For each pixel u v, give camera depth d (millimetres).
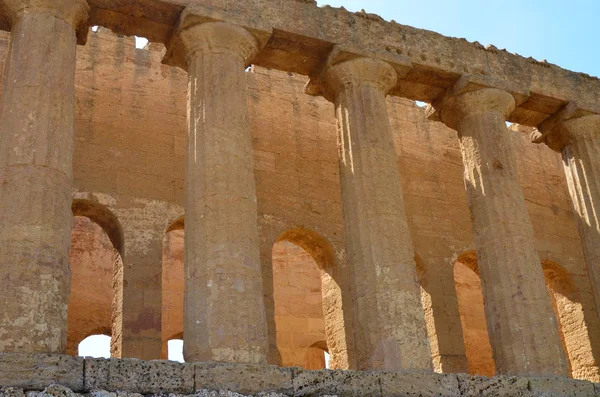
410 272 16562
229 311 14281
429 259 23891
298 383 13688
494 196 18922
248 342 14172
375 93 18500
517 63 21047
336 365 21609
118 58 22375
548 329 17531
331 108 25016
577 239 26984
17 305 12758
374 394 14305
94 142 20812
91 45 22172
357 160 17594
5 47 21500
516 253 18219
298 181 23031
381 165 17531
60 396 11578
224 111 16344
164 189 21078
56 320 13047
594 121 21484
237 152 16016
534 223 26516
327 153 24094
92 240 26625
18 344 12492
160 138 21766
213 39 17141
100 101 21484
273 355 20281
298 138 23797
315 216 22781
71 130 15023
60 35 15695
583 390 16625
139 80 22328
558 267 26031
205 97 16516
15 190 13750
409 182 24922
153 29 17672
